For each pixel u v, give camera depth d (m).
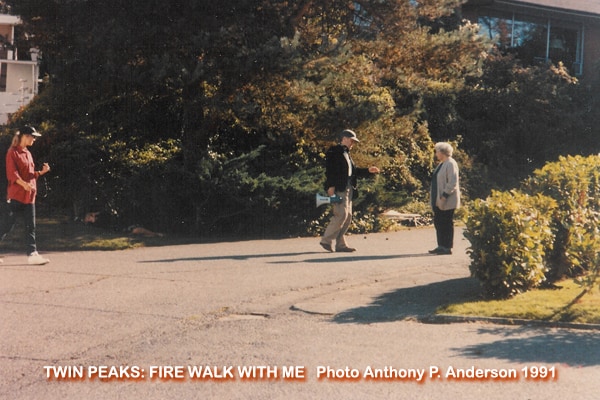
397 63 19.12
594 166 11.66
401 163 22.31
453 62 19.23
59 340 7.43
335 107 16.94
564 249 10.59
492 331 7.87
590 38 36.66
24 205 11.73
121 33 15.17
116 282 10.37
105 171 16.52
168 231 16.12
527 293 9.56
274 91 16.36
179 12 15.72
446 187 13.37
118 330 7.82
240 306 8.99
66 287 9.97
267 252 13.54
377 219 17.89
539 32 35.41
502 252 9.20
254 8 16.22
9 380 6.24
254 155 16.50
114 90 16.31
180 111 18.02
